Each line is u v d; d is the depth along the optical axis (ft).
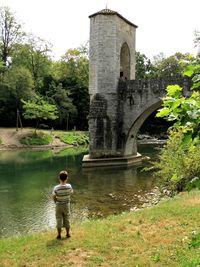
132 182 88.48
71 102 231.50
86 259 30.45
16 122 207.31
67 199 35.45
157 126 249.55
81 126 238.27
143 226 38.81
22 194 74.90
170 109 11.21
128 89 119.85
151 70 291.58
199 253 29.84
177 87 11.37
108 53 119.03
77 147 181.47
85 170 107.76
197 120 11.05
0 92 206.59
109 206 65.36
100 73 119.44
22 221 56.29
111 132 119.55
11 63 229.45
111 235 36.22
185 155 58.49
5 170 106.73
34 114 195.21
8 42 227.61
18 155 145.89
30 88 206.39
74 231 38.11
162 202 51.88
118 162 117.39
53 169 108.78
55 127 225.56
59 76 256.52
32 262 30.17
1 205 66.08
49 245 33.83
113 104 120.26
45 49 247.09
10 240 36.94
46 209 63.41
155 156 140.15
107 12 118.11
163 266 28.17
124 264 29.17
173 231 36.52
